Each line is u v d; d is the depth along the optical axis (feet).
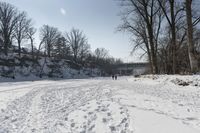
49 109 32.04
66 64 303.27
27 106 35.83
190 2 56.59
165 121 21.34
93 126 22.25
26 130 22.24
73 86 76.13
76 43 340.39
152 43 94.99
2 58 222.69
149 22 94.58
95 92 48.85
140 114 24.40
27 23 249.34
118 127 20.99
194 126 19.60
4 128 23.26
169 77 62.59
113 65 434.30
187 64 93.15
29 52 280.72
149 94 40.42
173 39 79.71
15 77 202.80
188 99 33.63
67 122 24.53
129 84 69.62
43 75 239.30
